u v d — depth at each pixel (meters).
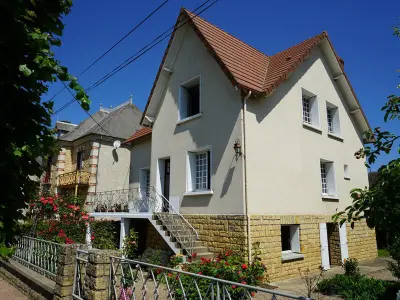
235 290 5.86
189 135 12.66
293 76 13.07
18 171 3.10
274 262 10.48
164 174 14.37
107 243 11.73
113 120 23.98
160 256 11.20
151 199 13.98
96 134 21.84
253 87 10.92
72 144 24.73
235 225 10.21
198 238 11.34
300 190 12.26
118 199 17.41
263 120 11.27
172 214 12.16
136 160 17.55
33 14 3.38
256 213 10.30
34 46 3.21
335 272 12.09
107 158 22.22
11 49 3.05
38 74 3.28
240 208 10.18
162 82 14.42
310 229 12.35
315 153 13.45
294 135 12.50
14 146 3.00
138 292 7.36
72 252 6.70
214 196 11.14
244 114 10.65
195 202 11.84
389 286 8.57
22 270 8.58
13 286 8.81
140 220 14.47
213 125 11.67
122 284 5.67
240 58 12.62
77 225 11.13
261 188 10.66
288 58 12.87
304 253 11.80
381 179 3.24
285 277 10.72
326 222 13.28
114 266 5.95
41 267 8.23
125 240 12.16
